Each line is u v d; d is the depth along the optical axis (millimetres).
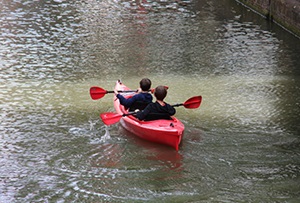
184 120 18016
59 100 19547
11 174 14406
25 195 13414
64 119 17906
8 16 31750
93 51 25859
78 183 13992
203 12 34812
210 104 19547
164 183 13953
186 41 28141
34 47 26094
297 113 18734
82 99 19719
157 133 15836
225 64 24484
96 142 16328
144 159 15281
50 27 29844
